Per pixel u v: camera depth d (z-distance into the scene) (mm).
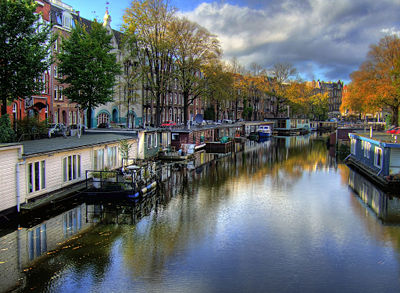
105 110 46219
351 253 13367
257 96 89062
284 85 82000
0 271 11289
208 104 74125
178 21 38594
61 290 10352
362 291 10711
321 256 13070
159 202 19797
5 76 19391
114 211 17641
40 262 11953
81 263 12008
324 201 20703
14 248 12953
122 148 24125
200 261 12445
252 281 11148
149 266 11961
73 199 18703
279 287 10836
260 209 18891
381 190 23438
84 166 20578
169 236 14648
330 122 105125
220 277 11375
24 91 20109
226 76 42656
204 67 41000
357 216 17844
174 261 12383
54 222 15789
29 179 15930
